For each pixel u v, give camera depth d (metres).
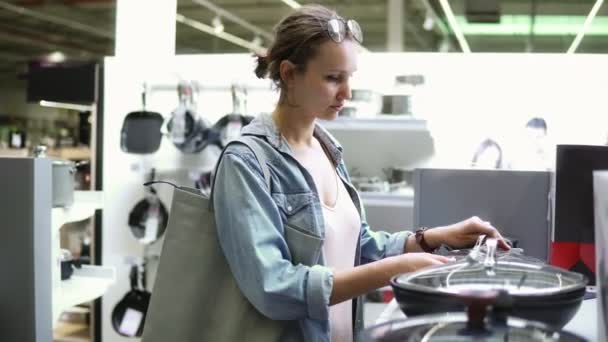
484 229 1.21
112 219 3.29
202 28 8.49
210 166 3.18
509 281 0.76
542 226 1.57
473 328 0.65
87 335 3.44
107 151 3.29
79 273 2.18
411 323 0.70
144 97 3.12
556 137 2.73
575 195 1.25
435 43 8.45
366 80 2.93
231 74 3.13
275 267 0.99
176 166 3.24
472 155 2.86
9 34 9.24
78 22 8.51
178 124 3.02
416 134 2.95
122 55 3.30
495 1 6.55
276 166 1.09
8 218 1.46
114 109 3.27
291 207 1.08
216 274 1.09
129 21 3.29
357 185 2.89
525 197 1.58
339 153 1.32
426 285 0.76
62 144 4.12
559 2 6.57
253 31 8.66
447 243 1.25
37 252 1.46
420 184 1.64
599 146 1.23
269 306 1.00
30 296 1.45
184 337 1.09
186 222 1.11
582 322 1.00
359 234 1.28
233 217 1.02
